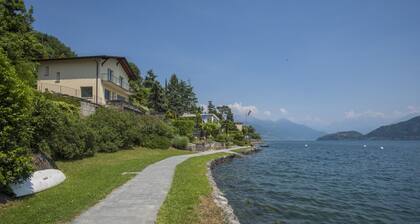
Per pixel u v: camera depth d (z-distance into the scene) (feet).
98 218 25.48
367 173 89.35
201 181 48.16
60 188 37.91
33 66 80.64
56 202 30.63
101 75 126.11
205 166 76.38
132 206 29.60
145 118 119.14
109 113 95.50
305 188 61.00
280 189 59.21
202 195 37.29
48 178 39.17
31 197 32.81
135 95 182.70
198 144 147.02
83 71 124.88
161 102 213.25
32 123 41.93
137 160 74.95
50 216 25.82
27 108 32.48
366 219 38.91
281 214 40.11
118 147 92.58
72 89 124.26
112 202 31.14
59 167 53.83
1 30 73.72
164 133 122.11
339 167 107.24
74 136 64.08
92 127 82.94
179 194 35.68
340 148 310.24
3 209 28.12
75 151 63.31
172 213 27.53
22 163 30.45
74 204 29.81
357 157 165.68
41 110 44.68
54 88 125.29
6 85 29.50
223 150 169.48
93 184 41.11
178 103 296.51
